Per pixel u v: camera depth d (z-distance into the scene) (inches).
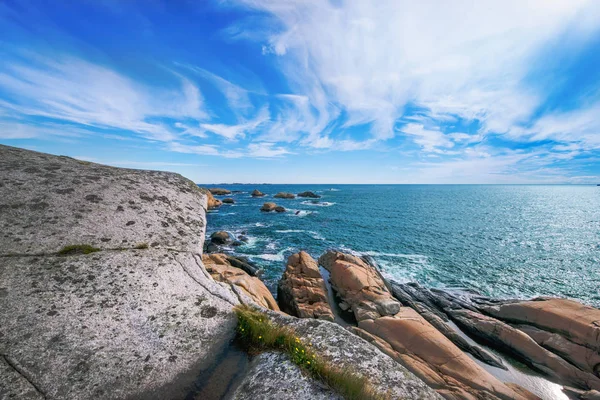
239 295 161.3
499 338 589.3
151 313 123.6
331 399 93.4
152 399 92.4
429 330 542.3
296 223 1932.8
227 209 2709.2
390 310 648.4
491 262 1144.2
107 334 108.0
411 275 984.3
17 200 141.5
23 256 121.6
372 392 95.9
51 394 84.0
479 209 2979.8
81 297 117.3
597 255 1267.2
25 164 170.9
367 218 2181.3
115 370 97.0
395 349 519.2
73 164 194.7
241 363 113.4
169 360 107.2
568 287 911.0
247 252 1226.6
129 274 136.4
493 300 773.3
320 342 124.3
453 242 1457.9
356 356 116.9
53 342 98.1
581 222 2201.0
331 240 1451.8
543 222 2169.0
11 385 82.7
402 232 1670.8
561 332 565.9
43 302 109.3
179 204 202.8
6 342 93.0
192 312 132.2
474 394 419.8
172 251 162.4
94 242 142.6
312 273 815.1
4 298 104.8
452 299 779.4
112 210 164.2
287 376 103.4
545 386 492.4
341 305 720.3
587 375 484.7
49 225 138.2
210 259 872.9
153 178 215.8
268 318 140.8
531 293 863.1
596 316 562.9
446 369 467.5
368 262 1085.8
